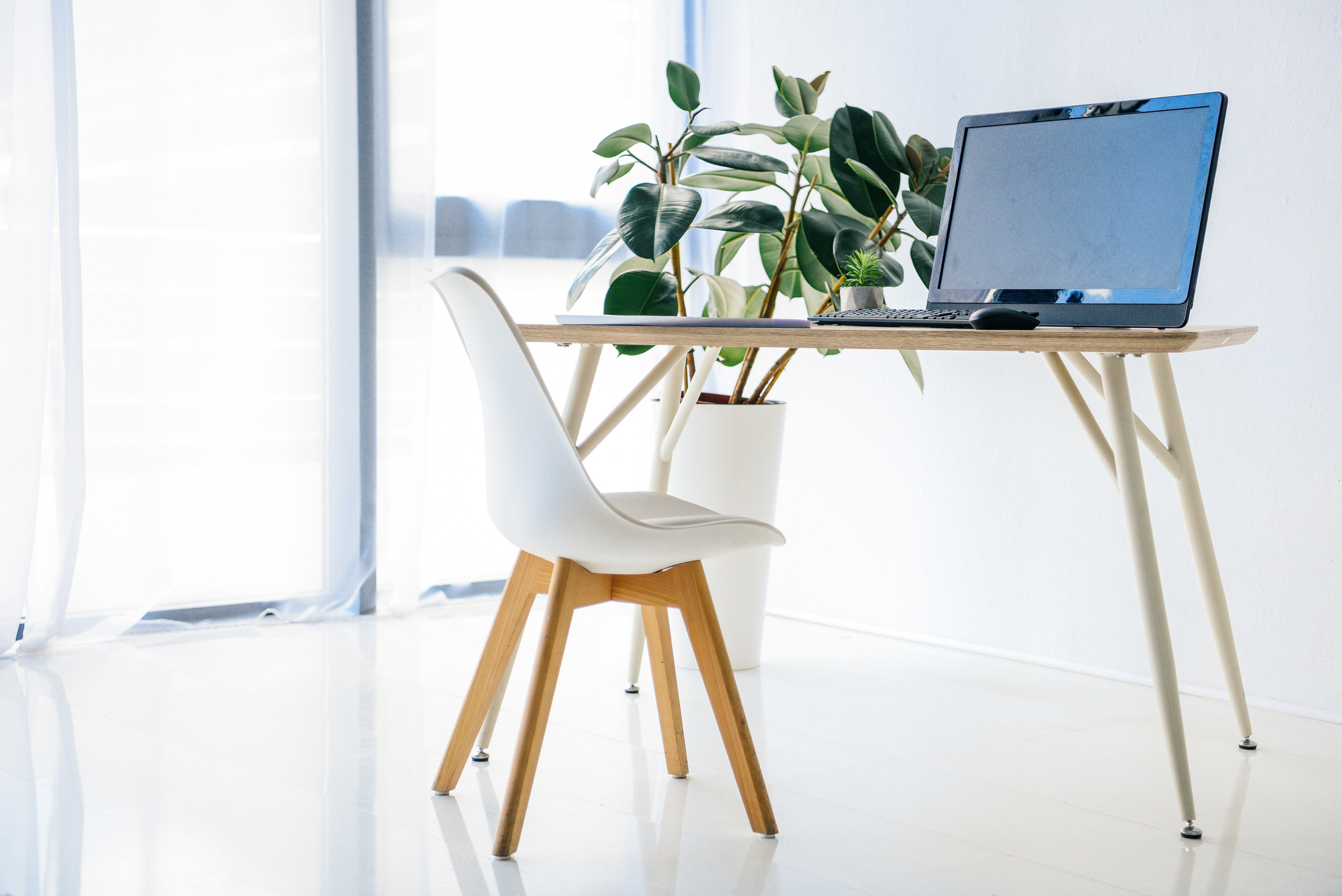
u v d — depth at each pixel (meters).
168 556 2.79
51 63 2.51
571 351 3.31
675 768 1.89
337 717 2.18
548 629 1.56
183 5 2.74
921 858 1.58
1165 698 1.68
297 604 2.95
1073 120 1.93
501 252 3.17
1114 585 2.52
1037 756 2.02
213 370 2.83
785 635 2.94
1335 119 2.17
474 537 3.20
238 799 1.75
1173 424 1.99
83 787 1.79
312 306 2.91
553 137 3.21
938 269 2.04
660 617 1.86
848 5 2.96
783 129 2.47
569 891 1.45
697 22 3.35
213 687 2.36
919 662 2.66
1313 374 2.22
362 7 2.90
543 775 1.89
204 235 2.79
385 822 1.67
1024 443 2.65
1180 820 1.73
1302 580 2.25
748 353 2.57
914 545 2.87
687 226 2.18
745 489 2.52
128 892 1.43
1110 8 2.48
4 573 2.53
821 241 2.37
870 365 2.93
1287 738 2.13
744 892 1.45
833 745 2.07
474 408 3.16
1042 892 1.47
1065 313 1.87
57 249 2.59
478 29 3.11
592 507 1.49
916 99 2.84
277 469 2.91
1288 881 1.52
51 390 2.59
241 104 2.81
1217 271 2.35
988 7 2.68
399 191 2.96
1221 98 1.76
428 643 2.75
